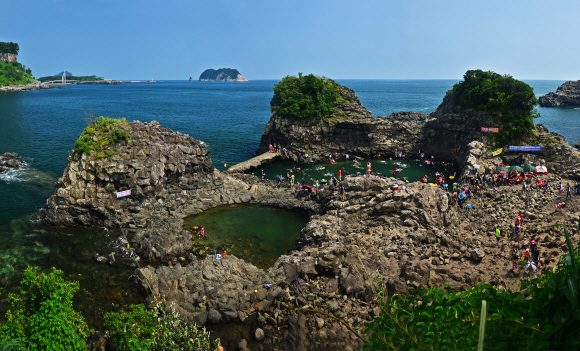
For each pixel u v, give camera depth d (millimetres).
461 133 89375
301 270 36188
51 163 79875
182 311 31891
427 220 43000
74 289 24094
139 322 25906
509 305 6250
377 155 97250
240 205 59219
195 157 58000
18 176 68875
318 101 97750
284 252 44312
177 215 53094
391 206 45031
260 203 59875
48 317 20984
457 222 46094
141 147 53344
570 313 5262
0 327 20859
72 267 39875
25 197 58625
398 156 96625
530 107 80938
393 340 7059
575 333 5164
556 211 44250
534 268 30484
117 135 52344
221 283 34188
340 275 34750
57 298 22188
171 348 25203
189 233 46875
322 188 60344
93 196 49844
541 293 5859
